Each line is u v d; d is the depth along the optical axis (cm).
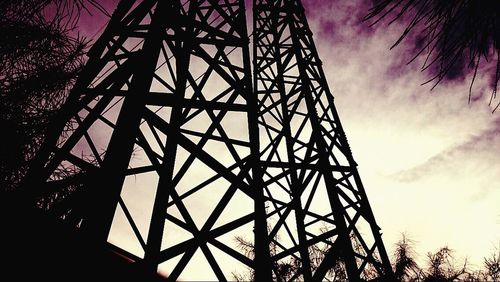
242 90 319
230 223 247
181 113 282
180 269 218
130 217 263
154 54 279
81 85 312
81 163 267
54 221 228
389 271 373
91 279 196
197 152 269
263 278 225
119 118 247
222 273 220
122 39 329
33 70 452
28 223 222
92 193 238
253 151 281
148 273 207
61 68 478
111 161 229
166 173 247
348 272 350
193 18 357
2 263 200
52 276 198
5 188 367
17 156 400
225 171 269
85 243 203
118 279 202
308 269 361
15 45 412
